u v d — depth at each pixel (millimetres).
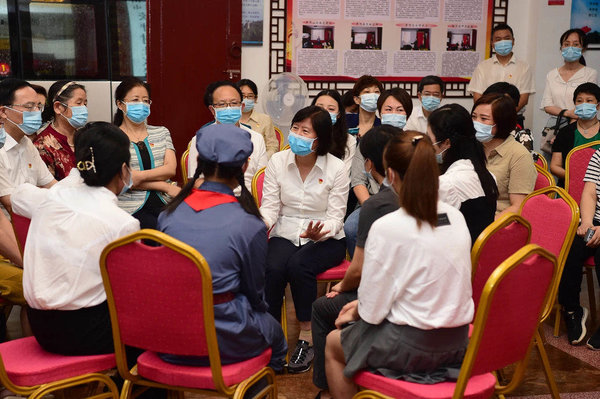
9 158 3162
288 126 5621
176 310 1893
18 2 5469
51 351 2143
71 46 5625
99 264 1960
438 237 1820
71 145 3666
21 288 2854
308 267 3068
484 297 1712
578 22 6117
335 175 3184
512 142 3318
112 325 2002
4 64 5512
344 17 6074
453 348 1891
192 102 5852
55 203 2082
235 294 2074
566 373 3117
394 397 1881
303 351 3133
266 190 3232
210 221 2033
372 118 4426
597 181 3506
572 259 3465
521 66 5848
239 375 2016
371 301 1881
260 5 5941
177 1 5691
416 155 1809
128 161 2158
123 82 3654
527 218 2828
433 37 6234
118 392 2219
